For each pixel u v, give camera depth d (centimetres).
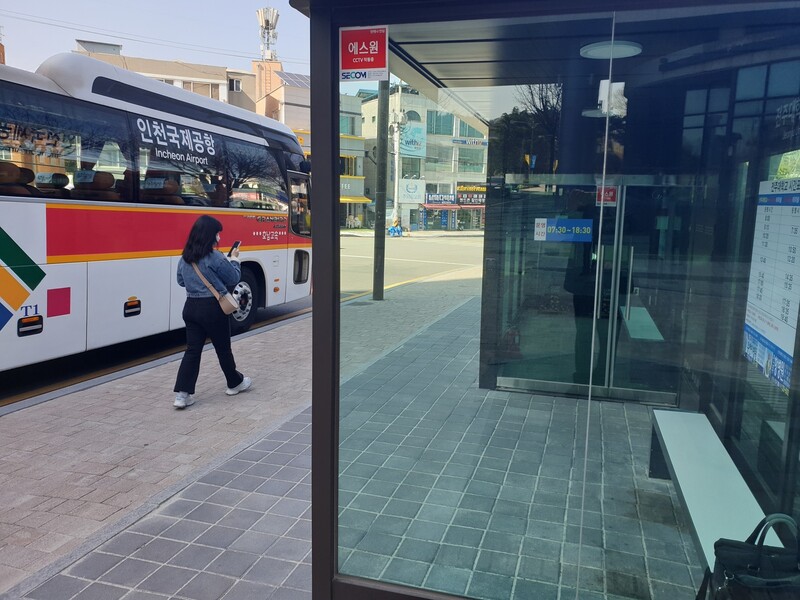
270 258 1000
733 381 341
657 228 477
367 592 259
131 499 388
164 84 783
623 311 480
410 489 372
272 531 341
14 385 655
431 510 347
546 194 520
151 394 608
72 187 645
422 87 454
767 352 300
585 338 501
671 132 457
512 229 535
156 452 463
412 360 565
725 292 359
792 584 220
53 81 642
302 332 946
